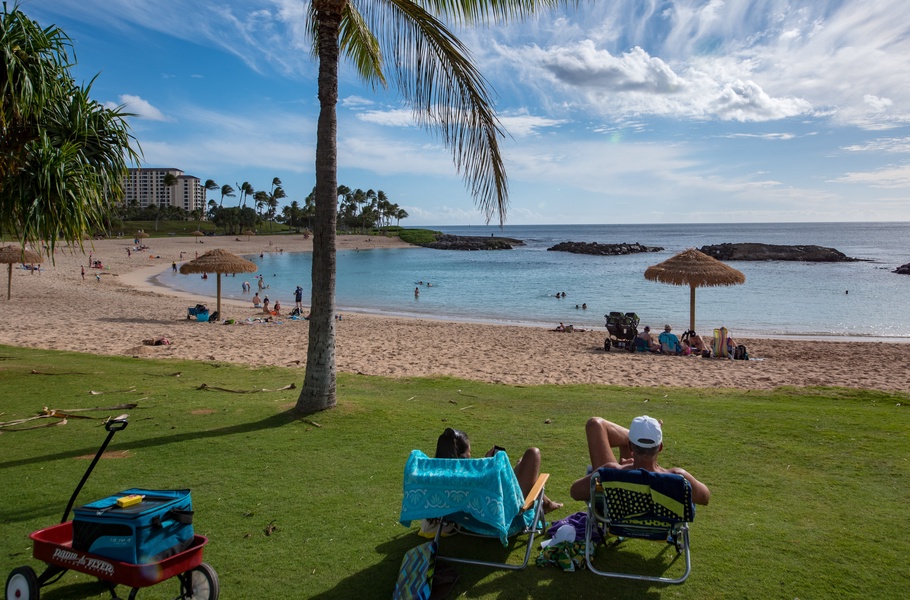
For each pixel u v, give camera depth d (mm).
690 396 9922
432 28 6949
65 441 6652
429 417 7816
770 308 33188
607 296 40000
